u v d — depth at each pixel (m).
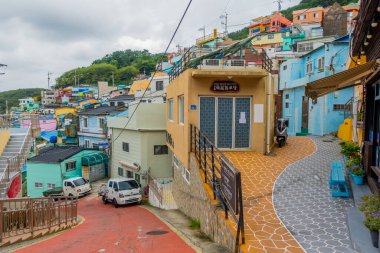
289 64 26.80
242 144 13.15
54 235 11.05
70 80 110.56
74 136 39.91
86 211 19.42
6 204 13.20
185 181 13.42
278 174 10.48
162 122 24.00
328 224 6.74
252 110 13.00
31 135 18.58
